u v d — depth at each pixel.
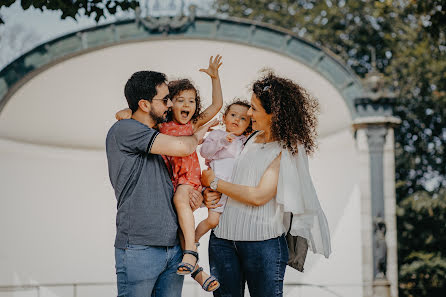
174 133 3.95
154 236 3.61
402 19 22.36
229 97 14.05
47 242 14.64
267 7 24.62
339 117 13.66
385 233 12.77
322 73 12.88
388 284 12.56
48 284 14.35
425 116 22.03
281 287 3.86
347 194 13.98
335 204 14.16
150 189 3.62
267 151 3.87
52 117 14.04
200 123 4.22
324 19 23.55
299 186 3.76
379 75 12.95
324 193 14.30
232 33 12.56
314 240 3.89
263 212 3.82
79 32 12.38
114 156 3.65
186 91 3.95
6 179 14.30
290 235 4.09
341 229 14.05
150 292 3.65
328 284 13.96
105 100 14.09
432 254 19.47
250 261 3.84
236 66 13.50
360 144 12.96
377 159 12.86
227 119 4.24
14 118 13.54
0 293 14.12
